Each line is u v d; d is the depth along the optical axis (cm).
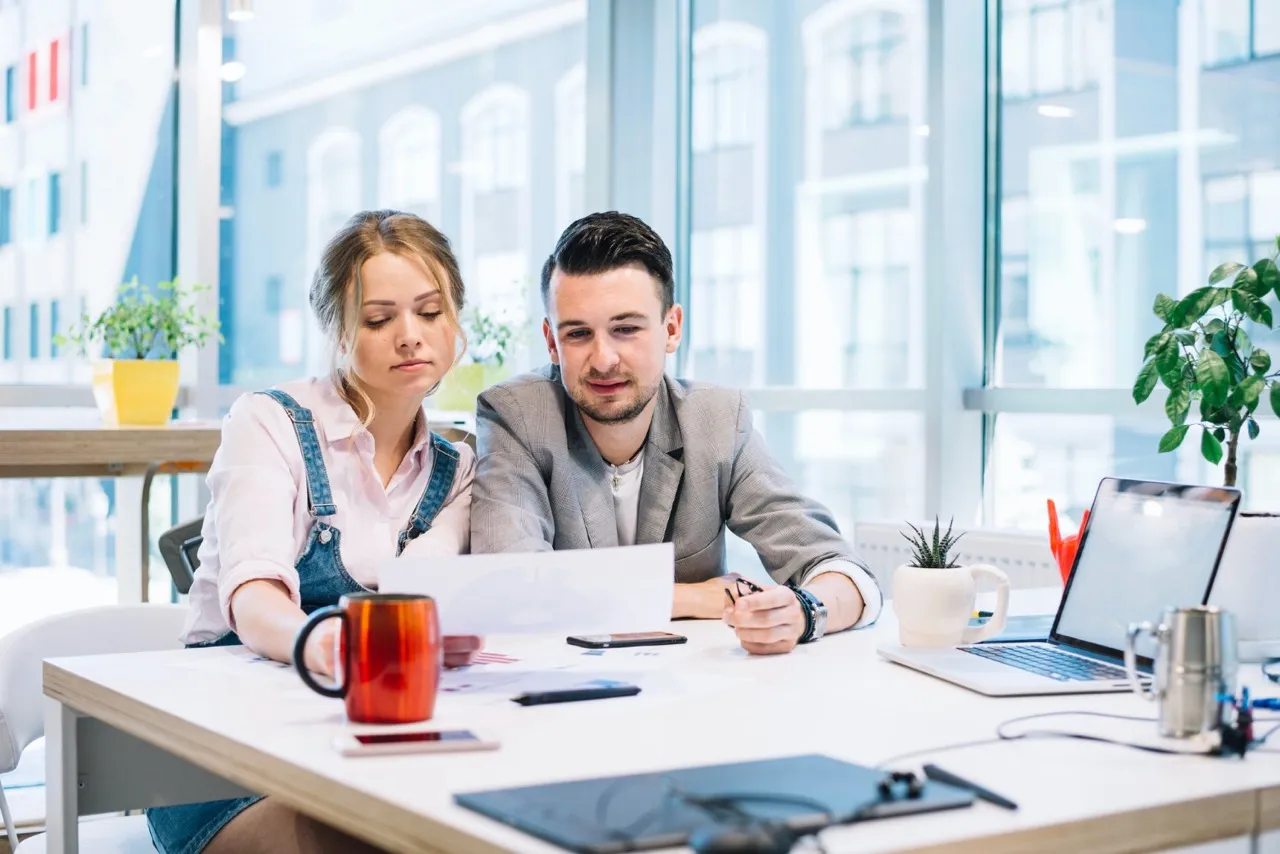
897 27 404
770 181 446
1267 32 321
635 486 209
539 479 199
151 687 136
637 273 187
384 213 184
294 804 106
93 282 389
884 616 196
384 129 429
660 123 467
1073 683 136
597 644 165
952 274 385
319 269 183
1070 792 97
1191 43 338
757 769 100
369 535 183
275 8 405
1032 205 382
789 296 442
